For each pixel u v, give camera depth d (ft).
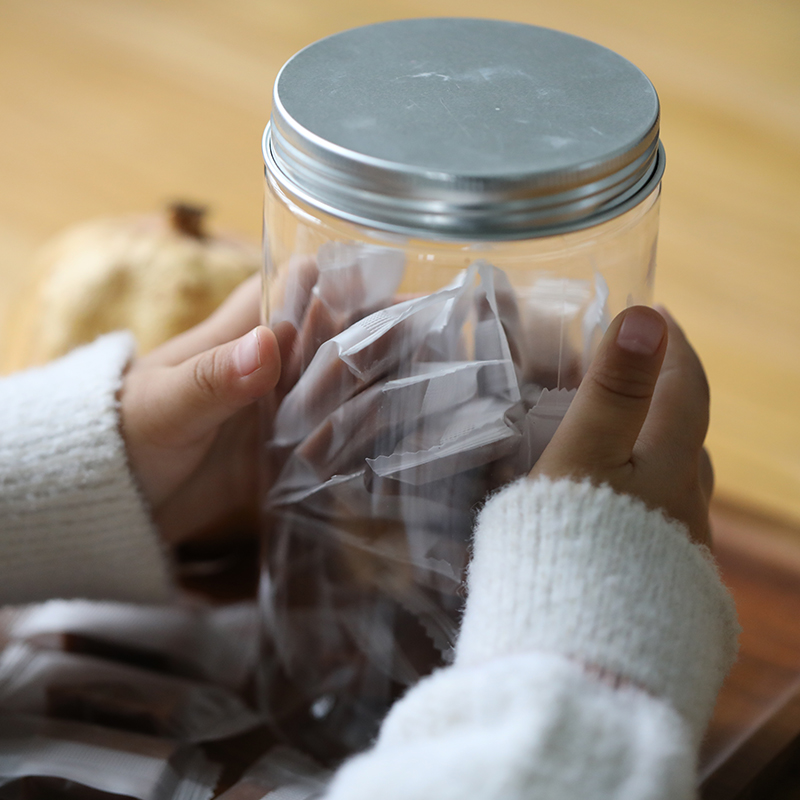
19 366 1.90
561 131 1.29
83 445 1.50
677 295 2.55
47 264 1.94
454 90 1.33
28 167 2.85
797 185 2.89
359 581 1.46
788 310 2.52
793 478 2.10
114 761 1.46
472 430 1.36
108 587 1.58
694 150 3.00
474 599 1.31
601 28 3.44
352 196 1.26
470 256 1.32
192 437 1.52
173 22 3.54
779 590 1.67
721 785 1.45
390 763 1.23
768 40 3.47
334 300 1.38
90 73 3.27
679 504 1.37
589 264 1.35
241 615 1.68
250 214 2.73
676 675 1.26
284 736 1.52
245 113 3.15
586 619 1.26
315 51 1.38
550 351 1.38
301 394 1.41
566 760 1.20
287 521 1.50
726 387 2.32
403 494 1.40
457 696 1.24
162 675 1.59
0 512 1.50
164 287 1.86
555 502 1.30
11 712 1.53
